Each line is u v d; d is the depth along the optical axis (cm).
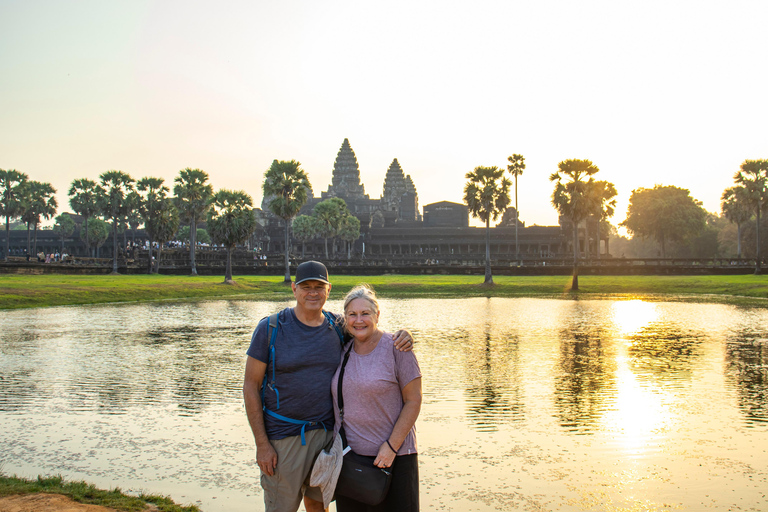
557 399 1658
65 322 3591
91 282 6638
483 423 1418
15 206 10831
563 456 1193
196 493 1002
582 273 9950
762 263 10700
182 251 12975
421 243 17662
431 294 6662
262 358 636
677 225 14888
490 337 2958
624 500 989
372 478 606
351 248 18000
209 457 1179
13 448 1226
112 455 1188
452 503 973
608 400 1647
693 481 1063
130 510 856
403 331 649
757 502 977
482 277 9319
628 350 2534
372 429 621
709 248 17200
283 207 7769
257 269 10475
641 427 1386
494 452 1216
